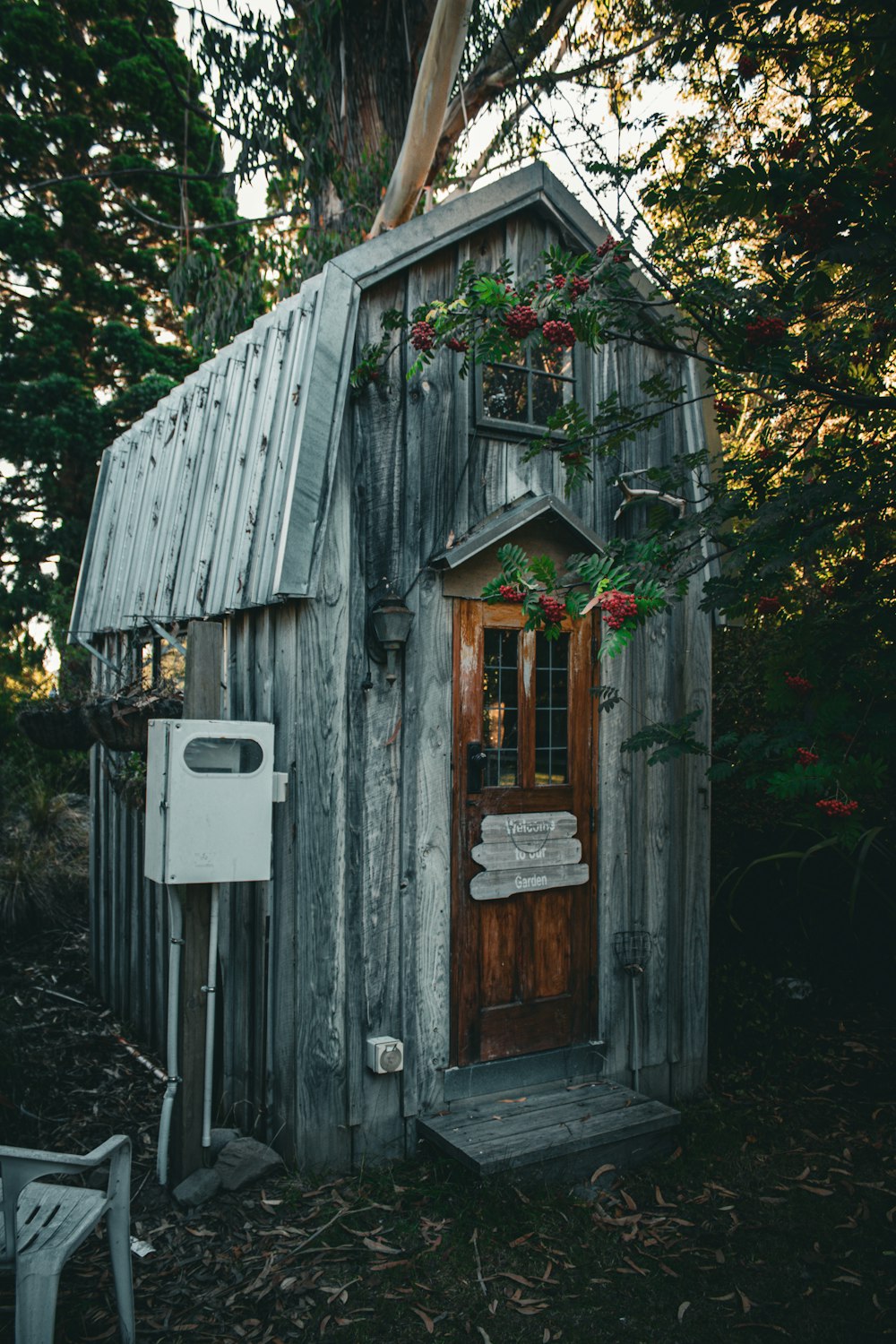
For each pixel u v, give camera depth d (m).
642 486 4.59
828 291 2.65
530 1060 4.16
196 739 3.50
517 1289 3.02
